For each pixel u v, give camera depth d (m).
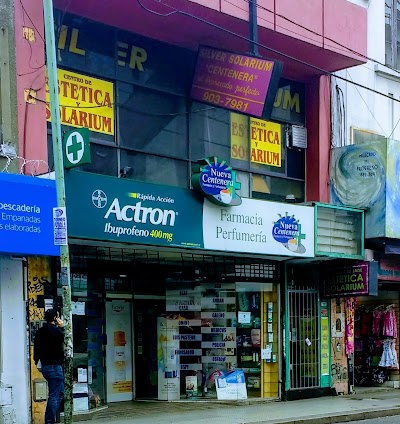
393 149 15.00
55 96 8.82
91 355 12.38
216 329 13.98
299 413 12.27
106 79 12.16
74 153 10.00
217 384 13.63
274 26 12.91
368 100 16.64
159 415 11.75
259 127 14.76
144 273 13.27
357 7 14.78
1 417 9.79
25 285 10.41
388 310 17.61
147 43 12.91
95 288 12.48
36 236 9.66
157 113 12.94
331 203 15.39
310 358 14.93
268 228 13.10
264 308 14.41
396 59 17.67
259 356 14.22
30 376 10.31
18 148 10.25
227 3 12.11
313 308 15.12
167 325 13.62
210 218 12.15
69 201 10.17
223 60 12.67
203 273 13.71
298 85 15.61
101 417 11.45
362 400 14.50
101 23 12.14
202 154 13.61
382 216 14.71
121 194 10.88
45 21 8.92
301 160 15.58
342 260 14.91
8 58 10.21
